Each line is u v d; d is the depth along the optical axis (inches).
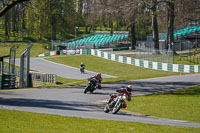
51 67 7337.6
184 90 3486.7
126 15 7869.1
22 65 4889.3
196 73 5900.6
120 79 4822.8
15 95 3127.5
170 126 1679.4
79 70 6968.5
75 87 4015.8
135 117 2095.2
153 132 1473.9
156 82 4301.2
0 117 1696.6
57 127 1491.1
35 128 1450.5
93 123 1633.9
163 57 7249.0
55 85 4753.9
